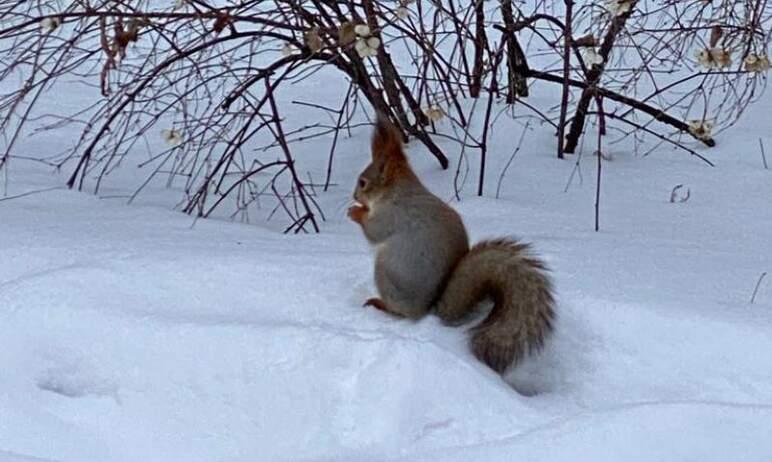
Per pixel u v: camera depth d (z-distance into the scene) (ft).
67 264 20.52
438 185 26.84
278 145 28.73
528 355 17.57
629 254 21.22
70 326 18.37
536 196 25.94
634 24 34.53
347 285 19.63
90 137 30.66
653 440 15.47
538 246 21.50
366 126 30.91
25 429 16.66
